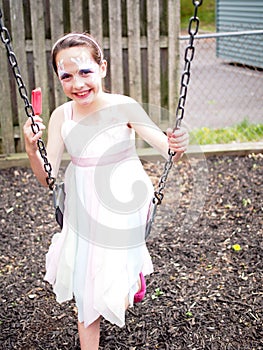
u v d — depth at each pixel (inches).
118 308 94.3
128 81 237.1
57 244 103.0
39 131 91.7
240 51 457.7
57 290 100.8
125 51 232.7
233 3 472.7
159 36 231.1
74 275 98.7
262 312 123.0
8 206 186.9
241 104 349.1
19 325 120.6
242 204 184.4
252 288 133.1
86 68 92.3
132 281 96.9
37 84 227.9
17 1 219.1
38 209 184.4
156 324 119.7
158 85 236.5
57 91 230.8
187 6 872.3
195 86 404.2
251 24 446.9
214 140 254.1
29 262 149.0
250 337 114.5
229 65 479.2
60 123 101.7
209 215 175.9
